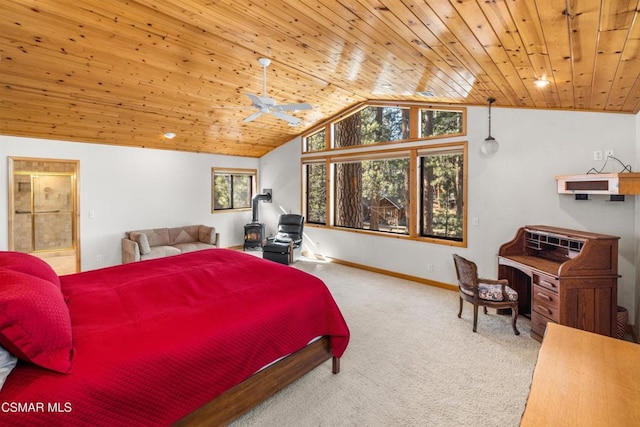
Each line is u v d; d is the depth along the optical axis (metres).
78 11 2.69
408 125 5.20
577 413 0.97
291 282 2.61
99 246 5.55
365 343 3.06
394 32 2.41
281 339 2.15
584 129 3.52
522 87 3.06
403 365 2.68
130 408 1.44
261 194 7.64
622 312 3.05
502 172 4.12
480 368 2.63
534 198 3.88
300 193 7.07
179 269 2.97
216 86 4.37
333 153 6.31
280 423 2.02
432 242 4.87
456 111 4.59
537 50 2.10
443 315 3.73
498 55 2.33
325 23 2.57
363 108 5.82
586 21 1.60
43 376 1.34
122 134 5.32
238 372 1.87
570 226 3.62
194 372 1.67
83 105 4.23
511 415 2.08
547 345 1.37
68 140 5.14
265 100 3.52
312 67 3.88
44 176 7.45
